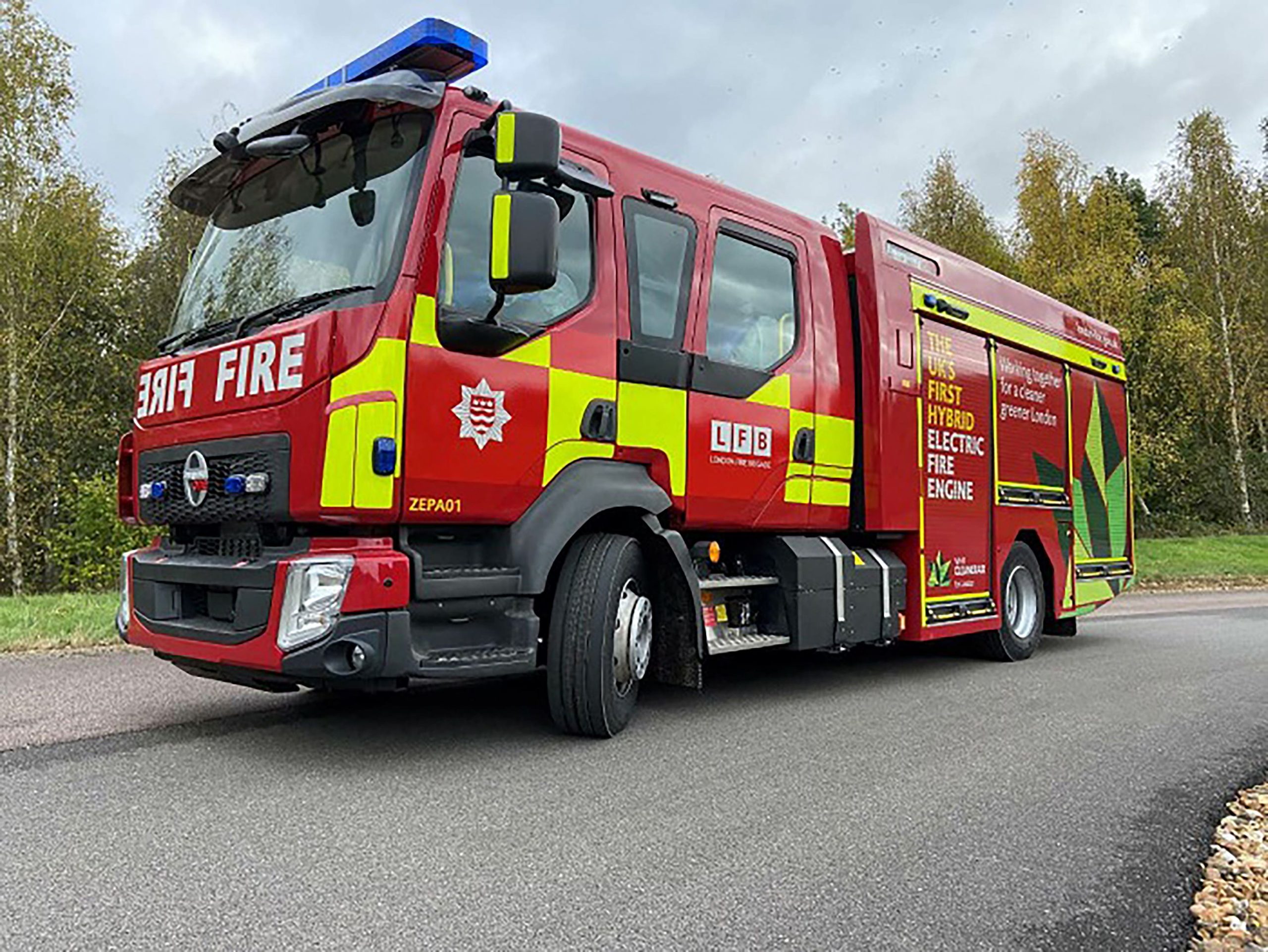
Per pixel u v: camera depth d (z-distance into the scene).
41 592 19.36
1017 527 8.56
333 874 3.09
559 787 4.14
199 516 4.57
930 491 7.37
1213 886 3.28
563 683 4.88
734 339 5.97
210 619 4.50
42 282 20.20
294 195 4.92
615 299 5.21
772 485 6.15
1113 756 5.01
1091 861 3.47
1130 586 18.42
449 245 4.46
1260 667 8.21
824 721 5.69
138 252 23.14
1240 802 4.29
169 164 23.50
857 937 2.77
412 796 3.94
